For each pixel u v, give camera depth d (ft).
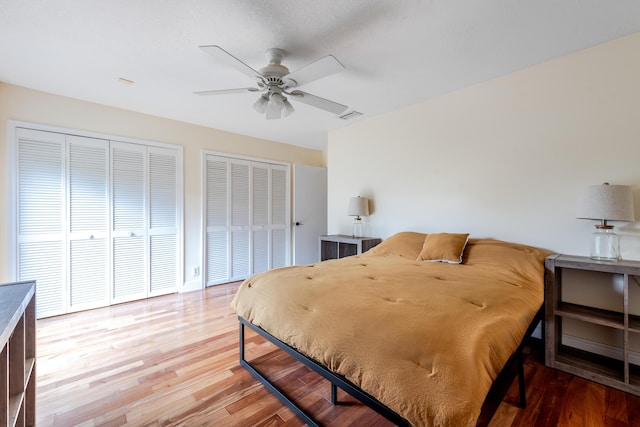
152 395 5.30
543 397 5.18
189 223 12.33
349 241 10.94
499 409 4.85
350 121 12.16
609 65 6.50
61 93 9.11
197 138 12.54
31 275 8.82
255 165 14.66
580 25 5.87
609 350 6.50
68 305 9.49
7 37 6.12
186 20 5.57
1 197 8.38
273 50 6.57
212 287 12.92
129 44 6.41
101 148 10.07
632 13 5.49
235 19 5.55
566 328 7.15
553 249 7.35
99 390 5.44
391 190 11.07
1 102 8.34
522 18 5.61
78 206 9.64
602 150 6.63
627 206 5.76
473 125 8.74
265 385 5.58
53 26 5.74
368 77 8.11
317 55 6.85
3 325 2.83
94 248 9.98
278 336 4.91
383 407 3.40
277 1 5.07
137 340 7.59
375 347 3.58
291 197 16.34
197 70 7.59
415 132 10.23
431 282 5.66
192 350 7.06
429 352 3.26
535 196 7.63
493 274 6.44
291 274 6.44
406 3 5.16
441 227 9.58
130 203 10.75
